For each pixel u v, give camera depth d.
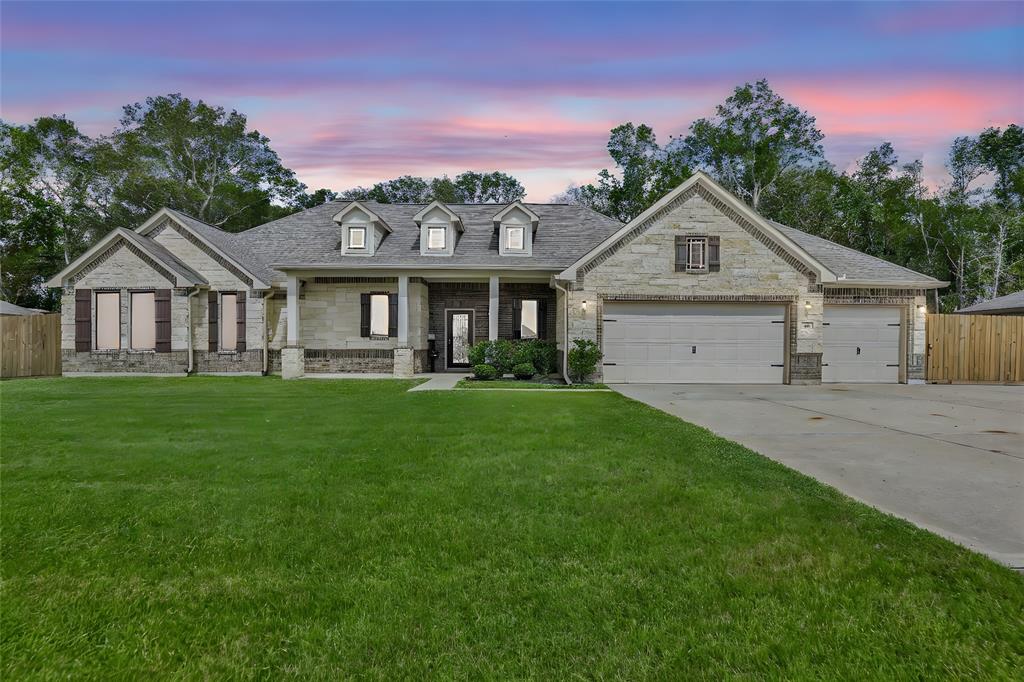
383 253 17.55
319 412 8.95
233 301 17.39
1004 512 4.13
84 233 32.84
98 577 3.02
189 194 36.44
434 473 5.10
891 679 2.13
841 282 15.12
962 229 31.36
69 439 6.68
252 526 3.77
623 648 2.35
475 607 2.68
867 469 5.44
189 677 2.15
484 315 18.45
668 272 15.05
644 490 4.55
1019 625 2.49
